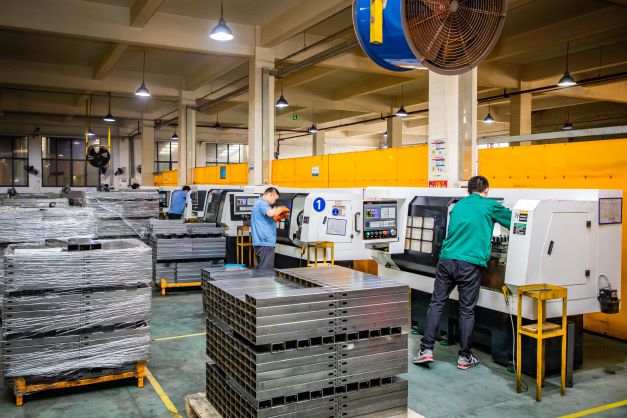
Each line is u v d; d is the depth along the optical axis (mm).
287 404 2689
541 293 3863
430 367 4672
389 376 2986
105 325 4031
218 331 3221
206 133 25703
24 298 3807
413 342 5418
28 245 4598
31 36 12109
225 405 3113
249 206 9086
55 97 19016
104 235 8312
